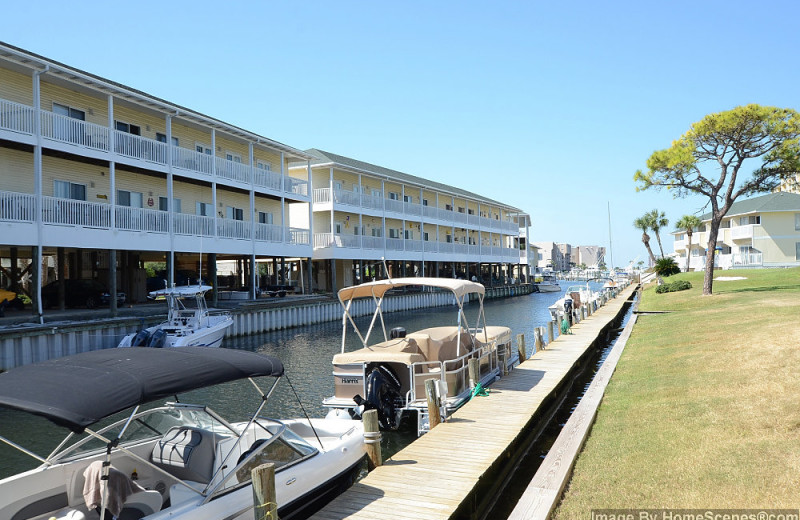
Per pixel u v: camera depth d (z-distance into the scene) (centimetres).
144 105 2483
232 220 2977
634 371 1266
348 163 4559
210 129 2930
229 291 3359
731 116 2680
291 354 2309
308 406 1432
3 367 1719
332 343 2652
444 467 786
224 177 2942
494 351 1422
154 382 520
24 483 551
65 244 2064
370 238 4319
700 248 7256
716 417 802
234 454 657
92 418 459
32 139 1983
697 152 2978
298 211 4275
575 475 670
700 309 2453
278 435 662
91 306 2503
